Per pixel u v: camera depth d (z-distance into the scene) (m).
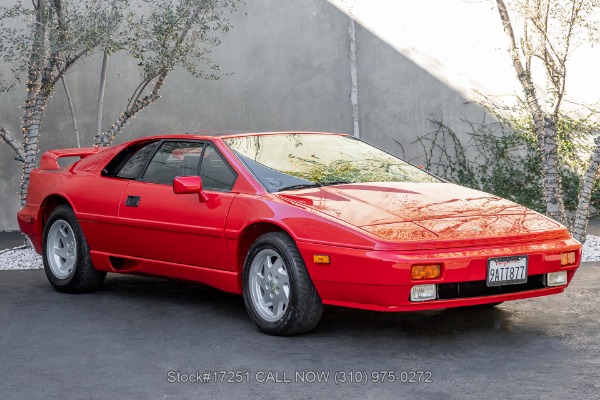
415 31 12.47
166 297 7.13
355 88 12.64
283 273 5.58
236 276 5.92
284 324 5.52
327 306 6.57
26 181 9.81
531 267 5.33
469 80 12.34
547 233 5.51
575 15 9.05
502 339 5.45
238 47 12.60
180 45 9.84
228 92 12.62
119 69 12.43
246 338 5.61
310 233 5.35
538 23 9.05
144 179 6.71
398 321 6.02
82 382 4.69
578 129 11.98
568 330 5.67
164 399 4.36
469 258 5.11
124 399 4.38
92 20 9.31
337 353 5.17
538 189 12.12
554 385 4.43
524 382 4.50
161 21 9.66
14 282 8.04
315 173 6.12
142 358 5.16
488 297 5.23
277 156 6.27
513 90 12.16
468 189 6.25
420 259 5.01
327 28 12.60
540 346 5.25
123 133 12.54
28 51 9.57
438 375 4.66
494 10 12.17
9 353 5.35
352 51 12.61
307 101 12.66
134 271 6.84
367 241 5.10
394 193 5.80
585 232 9.49
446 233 5.19
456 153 12.39
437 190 6.04
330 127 12.69
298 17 12.58
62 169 7.61
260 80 12.63
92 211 6.97
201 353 5.25
